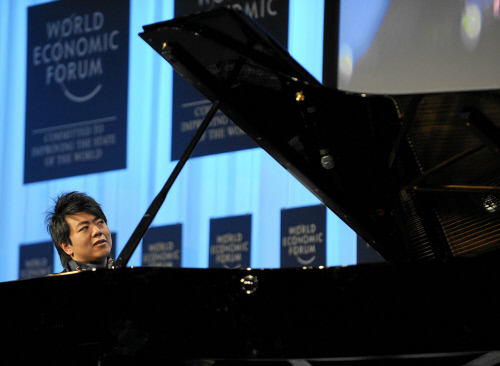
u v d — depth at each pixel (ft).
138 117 47.06
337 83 39.24
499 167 21.20
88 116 47.80
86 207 24.84
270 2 42.09
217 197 43.65
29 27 50.47
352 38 38.99
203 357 17.66
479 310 16.93
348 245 39.24
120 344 17.54
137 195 46.39
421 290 17.25
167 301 17.75
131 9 47.62
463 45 35.86
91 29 48.44
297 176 23.02
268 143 22.16
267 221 41.75
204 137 43.65
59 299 18.11
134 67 47.52
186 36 19.42
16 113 50.80
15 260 49.26
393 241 24.57
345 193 23.12
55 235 24.68
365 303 17.49
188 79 21.27
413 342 17.13
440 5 36.58
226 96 21.35
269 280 17.93
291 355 17.60
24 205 49.47
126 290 17.72
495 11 35.14
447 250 24.02
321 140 21.27
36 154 49.19
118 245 46.47
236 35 18.89
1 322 18.80
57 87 49.03
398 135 20.38
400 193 22.93
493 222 23.18
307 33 41.50
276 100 20.42
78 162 47.80
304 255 39.99
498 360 19.40
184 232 44.32
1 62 51.55
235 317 17.79
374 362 20.92
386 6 38.14
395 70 37.60
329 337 17.54
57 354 18.06
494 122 19.30
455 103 18.74
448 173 21.94
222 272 17.98
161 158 46.19
